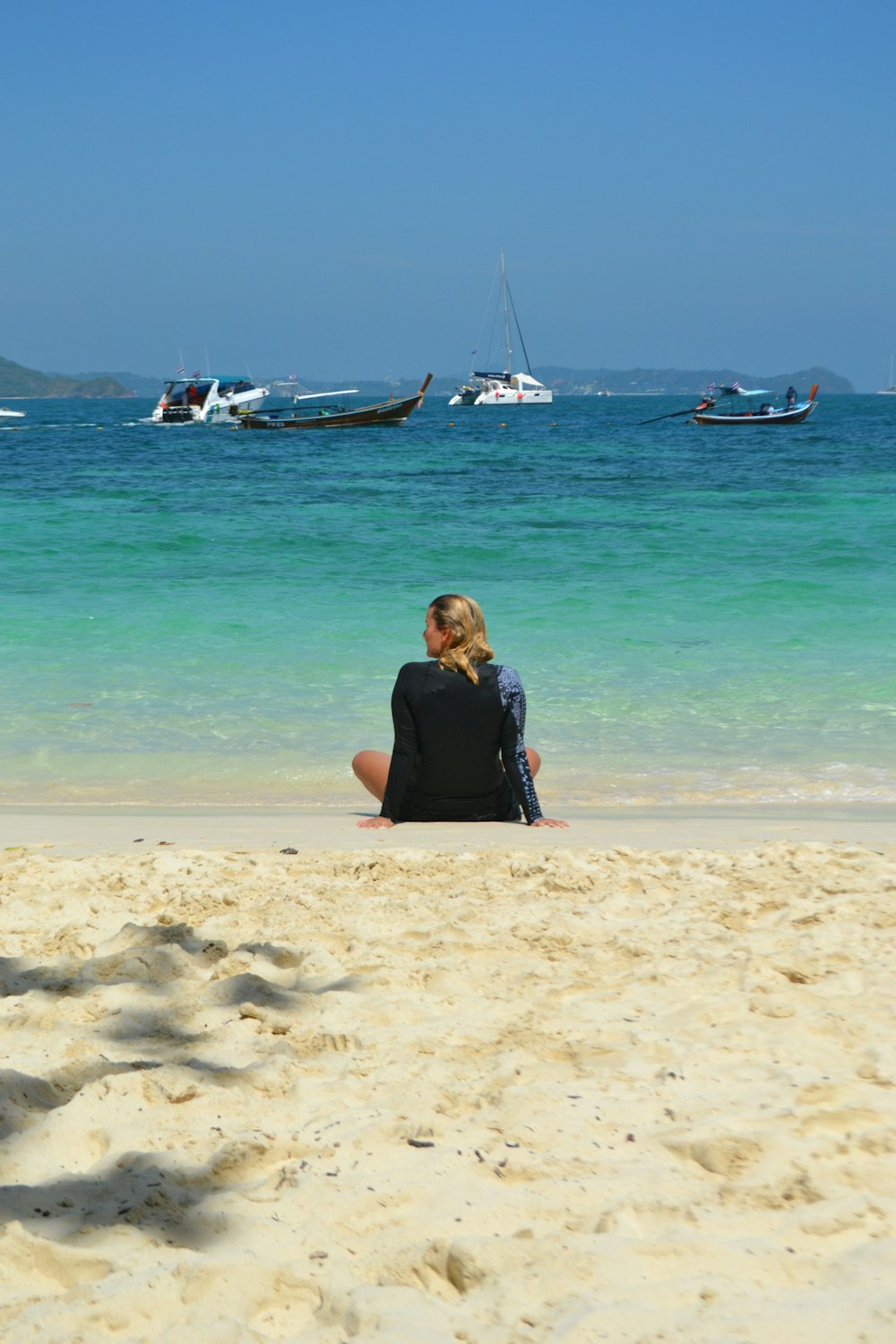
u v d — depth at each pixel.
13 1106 2.67
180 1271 2.01
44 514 23.06
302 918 4.05
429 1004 3.27
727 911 4.02
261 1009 3.23
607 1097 2.67
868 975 3.38
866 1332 1.82
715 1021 3.11
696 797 6.54
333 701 8.86
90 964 3.59
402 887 4.44
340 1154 2.44
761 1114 2.56
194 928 3.95
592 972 3.50
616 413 123.88
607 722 8.18
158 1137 2.55
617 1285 1.96
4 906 4.30
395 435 60.84
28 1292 2.00
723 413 73.00
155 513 23.59
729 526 21.05
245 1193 2.30
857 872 4.46
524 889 4.37
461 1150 2.45
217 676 9.62
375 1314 1.89
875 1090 2.68
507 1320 1.88
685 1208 2.20
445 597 5.58
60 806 6.45
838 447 47.69
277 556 17.81
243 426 66.62
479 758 5.62
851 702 8.68
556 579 15.37
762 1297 1.93
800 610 12.70
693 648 10.68
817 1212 2.17
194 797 6.67
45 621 12.09
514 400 155.12
